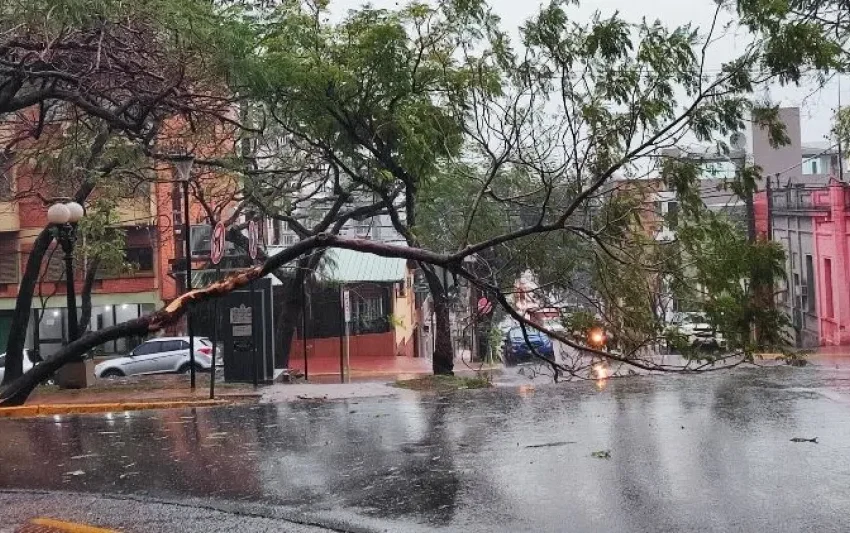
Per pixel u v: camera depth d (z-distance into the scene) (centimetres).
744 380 1691
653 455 906
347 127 1675
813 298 3253
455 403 1506
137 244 3669
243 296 2091
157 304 3678
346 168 1727
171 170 2575
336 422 1297
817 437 983
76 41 988
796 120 3756
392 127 1656
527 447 990
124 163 1747
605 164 798
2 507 764
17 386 439
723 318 733
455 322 3039
